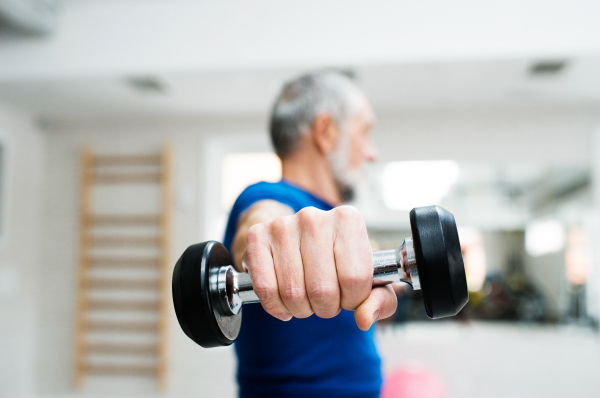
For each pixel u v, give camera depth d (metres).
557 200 6.05
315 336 0.62
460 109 4.13
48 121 4.41
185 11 3.15
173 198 4.29
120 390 4.17
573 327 5.14
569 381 3.95
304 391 0.60
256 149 4.49
